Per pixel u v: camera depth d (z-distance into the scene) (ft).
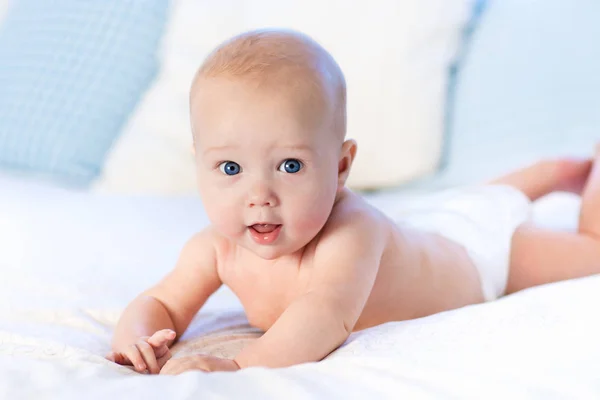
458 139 7.47
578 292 2.99
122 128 7.89
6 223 5.95
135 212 6.37
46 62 8.07
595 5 7.73
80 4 8.21
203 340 3.50
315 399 2.29
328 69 3.21
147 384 2.42
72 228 5.85
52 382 2.47
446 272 4.09
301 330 3.00
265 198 3.02
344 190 3.66
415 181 7.31
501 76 7.61
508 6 7.99
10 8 8.99
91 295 4.22
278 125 2.97
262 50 3.13
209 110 3.05
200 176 3.20
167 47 7.87
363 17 7.47
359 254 3.31
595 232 4.72
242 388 2.39
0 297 4.08
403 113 7.31
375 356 2.66
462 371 2.47
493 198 4.76
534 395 2.29
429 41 7.47
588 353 2.51
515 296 3.12
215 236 3.78
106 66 7.95
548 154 6.95
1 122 8.04
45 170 7.89
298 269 3.49
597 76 7.46
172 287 3.71
